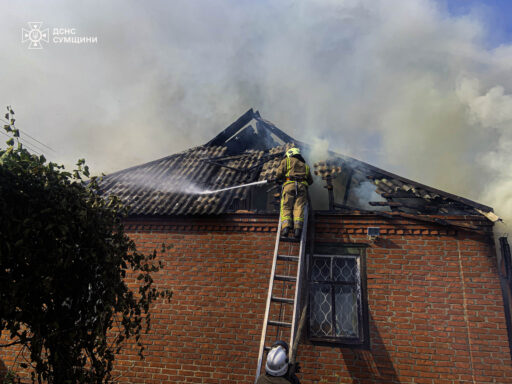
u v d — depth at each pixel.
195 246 6.56
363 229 6.18
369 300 5.82
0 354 6.07
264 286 6.14
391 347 5.55
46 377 3.25
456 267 5.72
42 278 3.02
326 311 5.97
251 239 6.42
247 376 5.73
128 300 3.86
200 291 6.29
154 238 6.73
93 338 3.52
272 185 7.30
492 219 5.70
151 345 6.11
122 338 3.89
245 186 6.85
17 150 3.09
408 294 5.74
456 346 5.38
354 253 6.11
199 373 5.87
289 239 5.39
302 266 5.08
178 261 6.52
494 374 5.17
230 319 6.06
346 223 6.25
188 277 6.40
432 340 5.47
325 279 6.14
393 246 6.01
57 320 3.25
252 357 5.81
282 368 3.12
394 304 5.73
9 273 2.88
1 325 2.96
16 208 2.93
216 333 6.02
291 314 5.95
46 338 3.21
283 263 6.21
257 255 6.31
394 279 5.85
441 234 5.92
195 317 6.16
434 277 5.74
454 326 5.47
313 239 5.89
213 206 6.73
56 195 3.18
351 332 5.85
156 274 6.48
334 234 6.25
